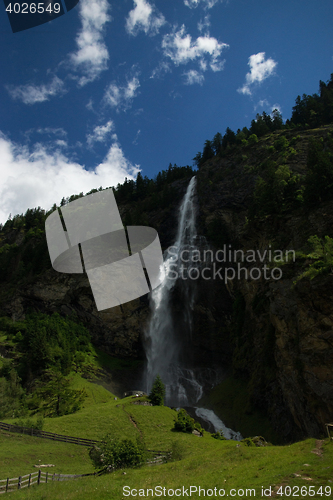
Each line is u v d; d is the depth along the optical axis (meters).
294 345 42.12
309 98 110.25
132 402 49.56
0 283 107.81
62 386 52.00
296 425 40.66
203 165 113.69
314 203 56.41
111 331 81.94
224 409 55.69
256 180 87.56
